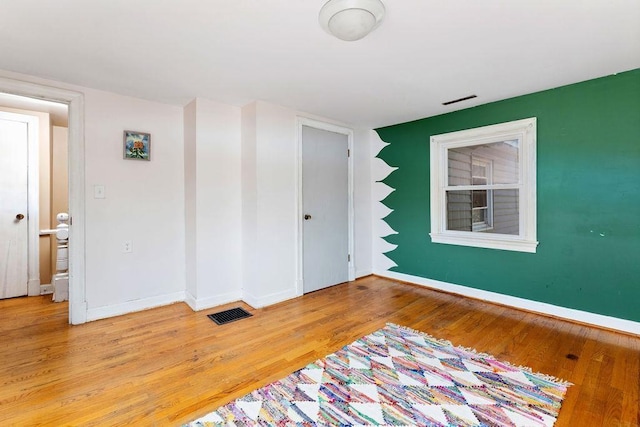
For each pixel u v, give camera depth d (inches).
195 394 69.2
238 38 76.5
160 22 69.3
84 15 66.3
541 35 75.9
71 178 106.1
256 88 110.3
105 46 80.0
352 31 66.8
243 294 133.6
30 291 138.5
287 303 129.8
